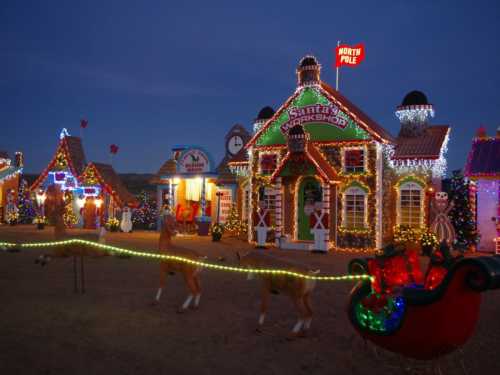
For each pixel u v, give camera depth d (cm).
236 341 791
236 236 2723
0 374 639
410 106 2314
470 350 764
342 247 2162
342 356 729
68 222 3294
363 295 733
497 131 2153
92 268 1505
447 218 1997
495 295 1175
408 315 650
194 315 948
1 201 3762
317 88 2231
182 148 3159
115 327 857
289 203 2300
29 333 814
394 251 735
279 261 838
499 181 2058
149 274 1405
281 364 692
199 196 3156
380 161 2105
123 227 3048
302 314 816
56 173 3334
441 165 2230
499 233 2008
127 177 6294
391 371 674
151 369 664
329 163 2209
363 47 2556
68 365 674
